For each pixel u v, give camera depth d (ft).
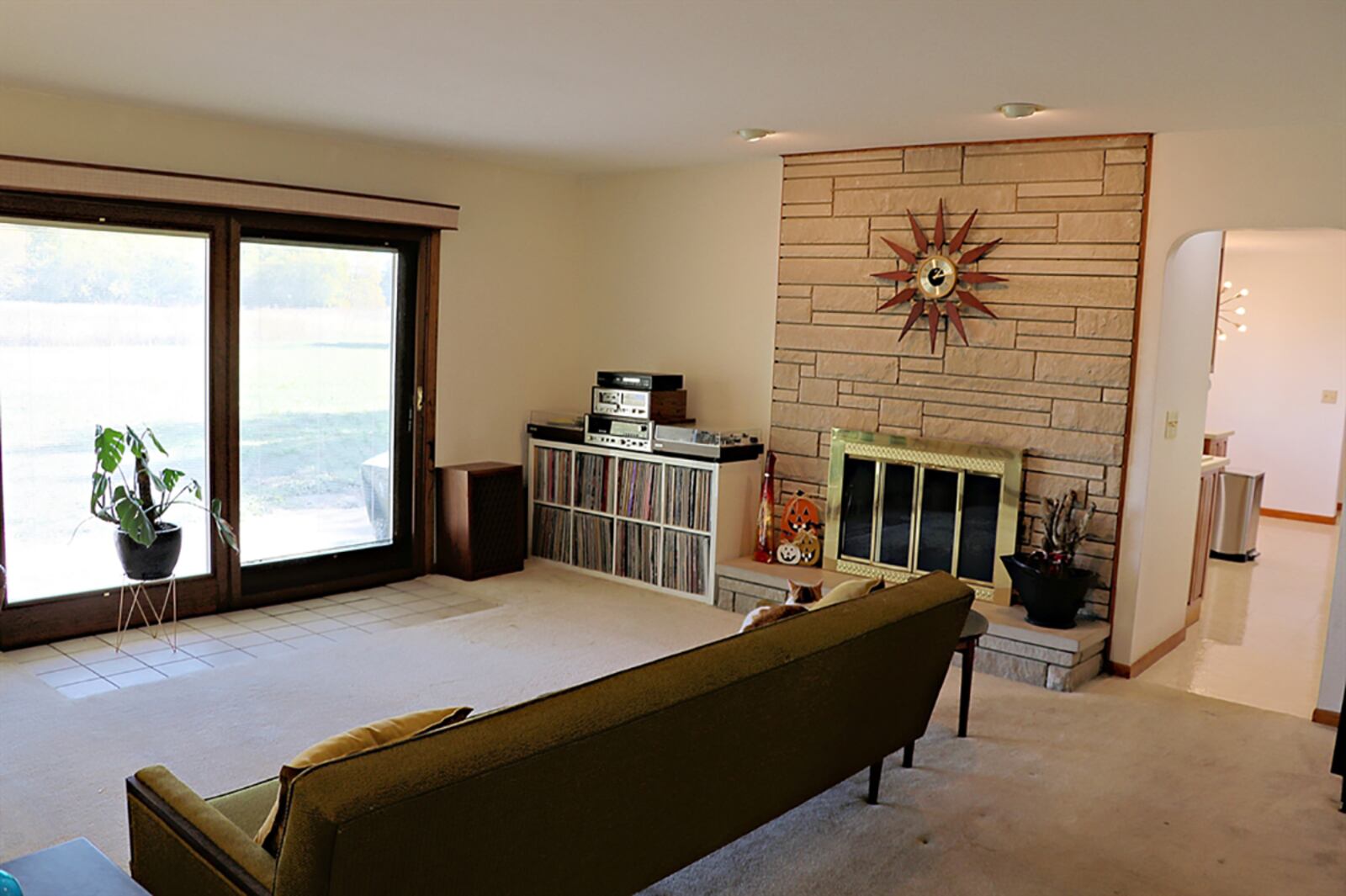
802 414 18.03
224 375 16.07
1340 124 12.84
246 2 9.27
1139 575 14.82
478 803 5.77
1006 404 15.70
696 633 16.12
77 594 14.92
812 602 11.00
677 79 11.84
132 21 9.99
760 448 18.49
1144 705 13.84
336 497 17.89
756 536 18.52
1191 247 15.20
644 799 7.12
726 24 9.44
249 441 16.58
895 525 16.88
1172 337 14.88
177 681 13.30
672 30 9.75
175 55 11.36
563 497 20.12
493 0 8.95
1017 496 15.49
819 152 17.24
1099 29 9.16
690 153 17.63
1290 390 30.07
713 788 7.80
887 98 12.48
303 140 16.57
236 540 16.55
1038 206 15.15
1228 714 13.60
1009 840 9.92
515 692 13.26
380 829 5.28
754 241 18.58
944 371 16.30
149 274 15.16
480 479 18.85
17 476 14.21
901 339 16.71
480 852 6.01
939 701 13.80
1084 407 14.97
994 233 15.60
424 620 16.40
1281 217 13.35
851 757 9.68
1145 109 12.54
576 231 21.36
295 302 16.92
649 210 20.17
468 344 19.52
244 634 15.37
